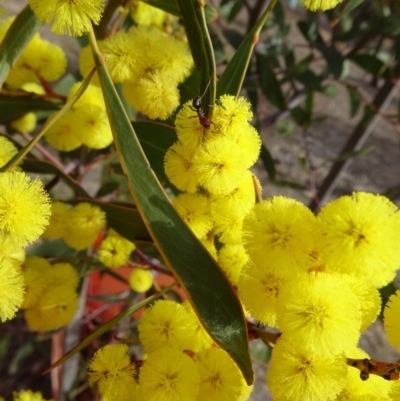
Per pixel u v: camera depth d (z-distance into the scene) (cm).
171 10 15
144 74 12
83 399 30
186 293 9
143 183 10
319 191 37
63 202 16
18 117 17
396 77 29
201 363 10
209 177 9
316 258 9
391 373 9
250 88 28
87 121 15
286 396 8
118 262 16
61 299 14
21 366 34
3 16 11
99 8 10
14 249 9
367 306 9
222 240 11
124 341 13
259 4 28
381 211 8
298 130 61
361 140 33
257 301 9
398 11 28
